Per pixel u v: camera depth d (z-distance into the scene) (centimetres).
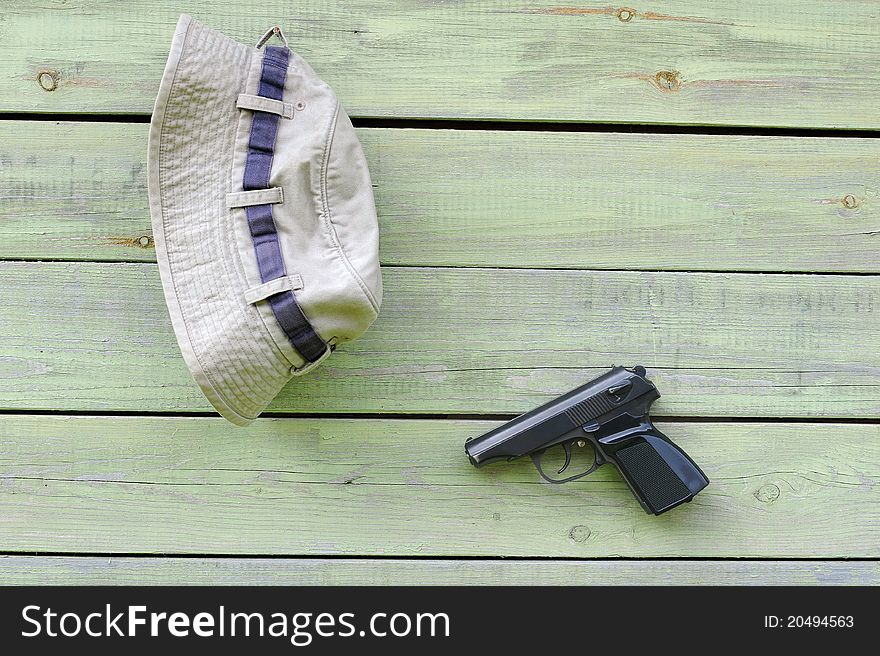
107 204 96
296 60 89
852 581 101
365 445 99
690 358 100
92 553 98
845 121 100
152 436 98
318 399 98
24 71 95
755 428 101
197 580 98
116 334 97
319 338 86
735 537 101
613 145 99
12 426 97
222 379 85
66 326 97
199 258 86
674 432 100
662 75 99
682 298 100
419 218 98
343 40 97
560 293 99
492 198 99
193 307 86
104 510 98
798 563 101
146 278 97
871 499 101
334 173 86
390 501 99
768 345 100
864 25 100
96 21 95
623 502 100
